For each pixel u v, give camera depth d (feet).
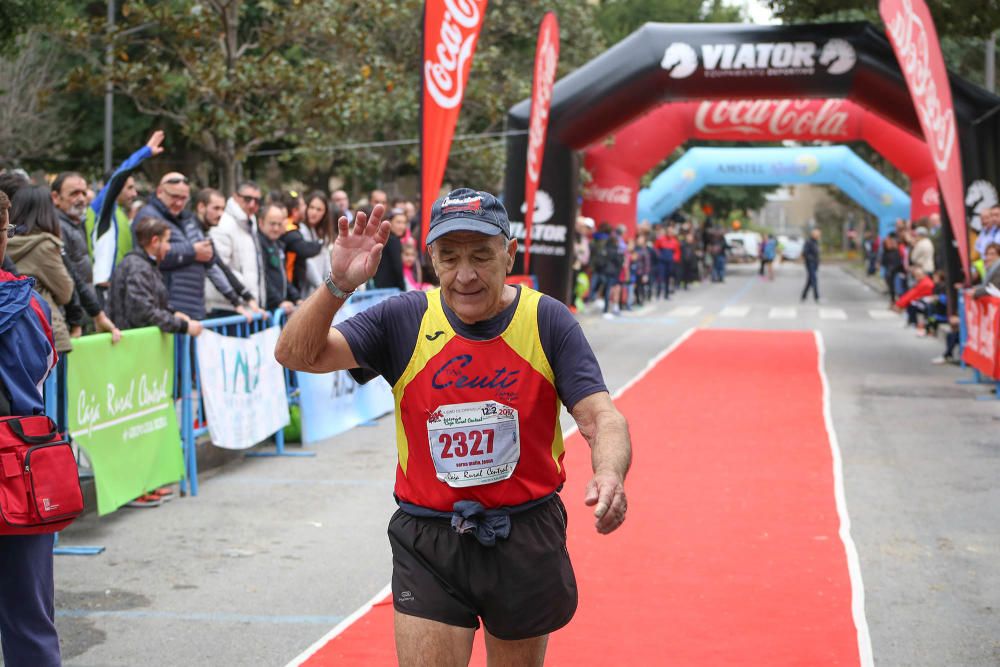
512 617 10.22
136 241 23.97
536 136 51.13
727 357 51.98
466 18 36.50
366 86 55.52
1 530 11.55
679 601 17.52
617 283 80.18
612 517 9.14
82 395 20.33
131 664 15.20
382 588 18.60
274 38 53.47
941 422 34.53
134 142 78.79
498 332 10.09
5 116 71.36
